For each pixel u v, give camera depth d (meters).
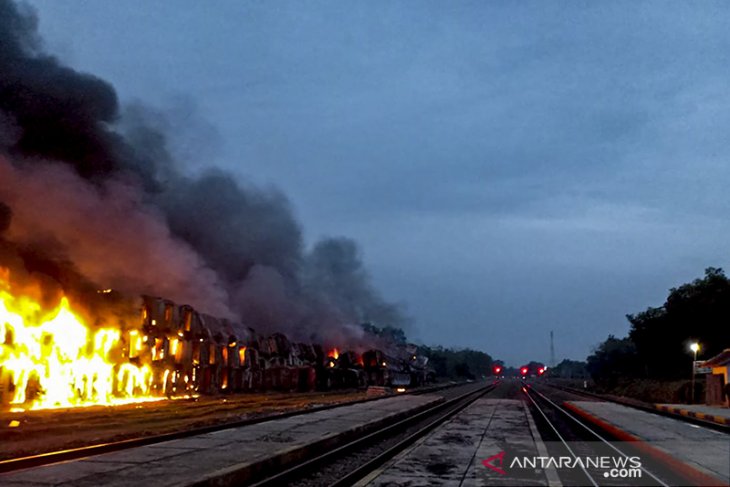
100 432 19.44
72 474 11.45
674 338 61.03
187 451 14.55
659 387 50.00
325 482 12.69
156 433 18.31
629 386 63.19
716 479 11.45
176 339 40.31
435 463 14.46
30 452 14.25
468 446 17.59
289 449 14.73
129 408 28.80
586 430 23.45
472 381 152.38
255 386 51.78
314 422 22.83
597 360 101.75
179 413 26.98
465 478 12.47
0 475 11.34
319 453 16.72
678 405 36.62
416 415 29.23
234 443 16.12
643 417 27.55
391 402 39.00
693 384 40.50
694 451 15.27
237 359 48.28
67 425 20.78
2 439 17.05
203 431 19.05
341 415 26.70
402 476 12.70
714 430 21.09
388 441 19.97
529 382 133.62
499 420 26.75
